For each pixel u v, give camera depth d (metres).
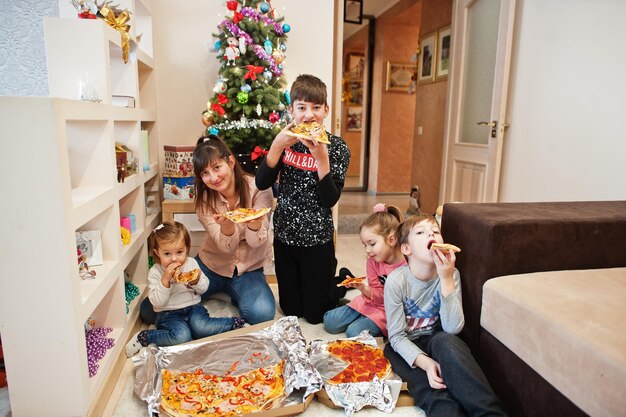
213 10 2.84
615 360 0.95
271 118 2.52
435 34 4.45
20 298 1.18
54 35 1.59
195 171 1.93
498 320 1.35
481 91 3.49
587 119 2.46
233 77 2.49
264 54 2.48
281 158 1.99
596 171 2.41
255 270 2.18
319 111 1.89
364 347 1.66
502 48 3.02
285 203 1.99
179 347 1.62
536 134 2.88
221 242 1.97
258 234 1.96
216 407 1.32
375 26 5.98
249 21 2.44
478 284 1.49
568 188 2.61
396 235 1.75
